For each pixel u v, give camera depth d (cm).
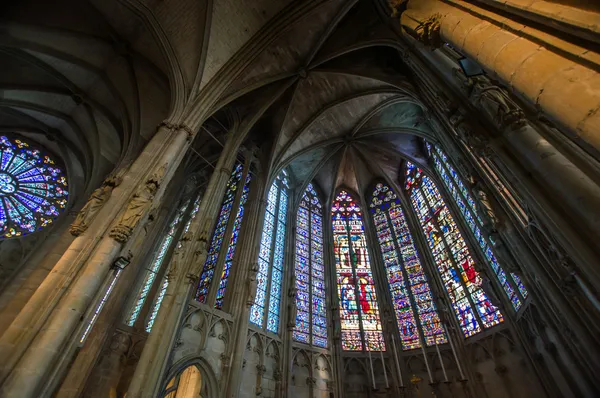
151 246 1548
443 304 1493
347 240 2069
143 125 1673
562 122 355
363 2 1516
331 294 1745
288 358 1349
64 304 729
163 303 1001
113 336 1118
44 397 664
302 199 2186
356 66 1673
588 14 362
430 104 1305
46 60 1612
